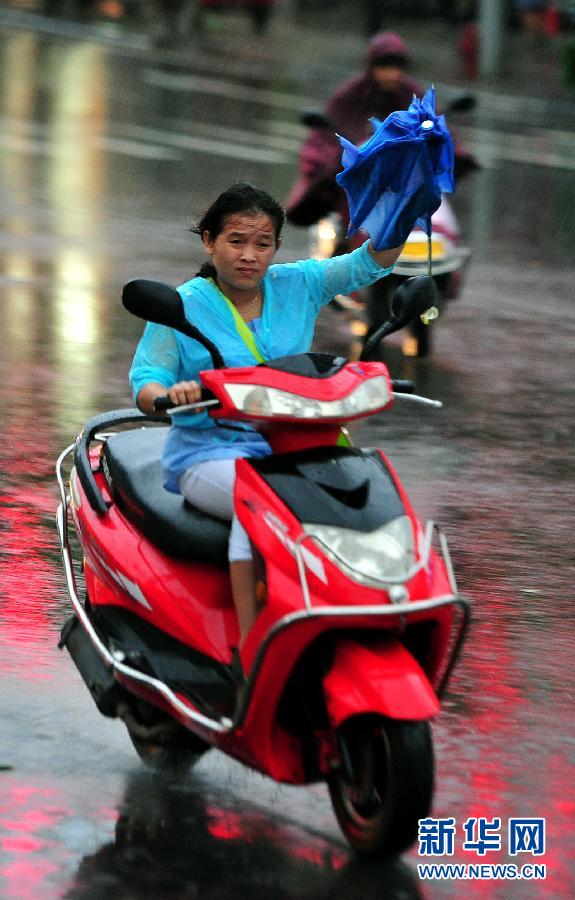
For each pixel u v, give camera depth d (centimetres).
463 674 1456
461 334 3138
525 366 2880
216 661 1153
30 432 2269
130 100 6669
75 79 7212
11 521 1864
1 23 9250
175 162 5191
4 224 4062
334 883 1076
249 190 1177
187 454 1185
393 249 1238
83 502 1311
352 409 1091
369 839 1075
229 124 6166
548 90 7469
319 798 1210
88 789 1206
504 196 4934
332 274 1238
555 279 3756
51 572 1697
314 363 1109
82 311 3141
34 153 5231
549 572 1766
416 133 1202
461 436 2377
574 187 5166
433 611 1066
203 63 8062
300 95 7131
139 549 1230
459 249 2939
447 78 7638
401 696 1025
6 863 1082
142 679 1170
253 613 1113
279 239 1198
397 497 1106
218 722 1106
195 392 1102
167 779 1233
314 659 1093
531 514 1986
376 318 2881
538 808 1196
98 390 2534
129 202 4462
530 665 1484
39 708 1353
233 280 1186
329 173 2898
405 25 9400
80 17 9744
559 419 2508
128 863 1091
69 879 1066
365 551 1052
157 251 3797
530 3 8656
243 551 1116
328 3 10144
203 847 1120
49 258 3659
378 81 2919
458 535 1884
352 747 1095
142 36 9062
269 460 1114
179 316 1115
